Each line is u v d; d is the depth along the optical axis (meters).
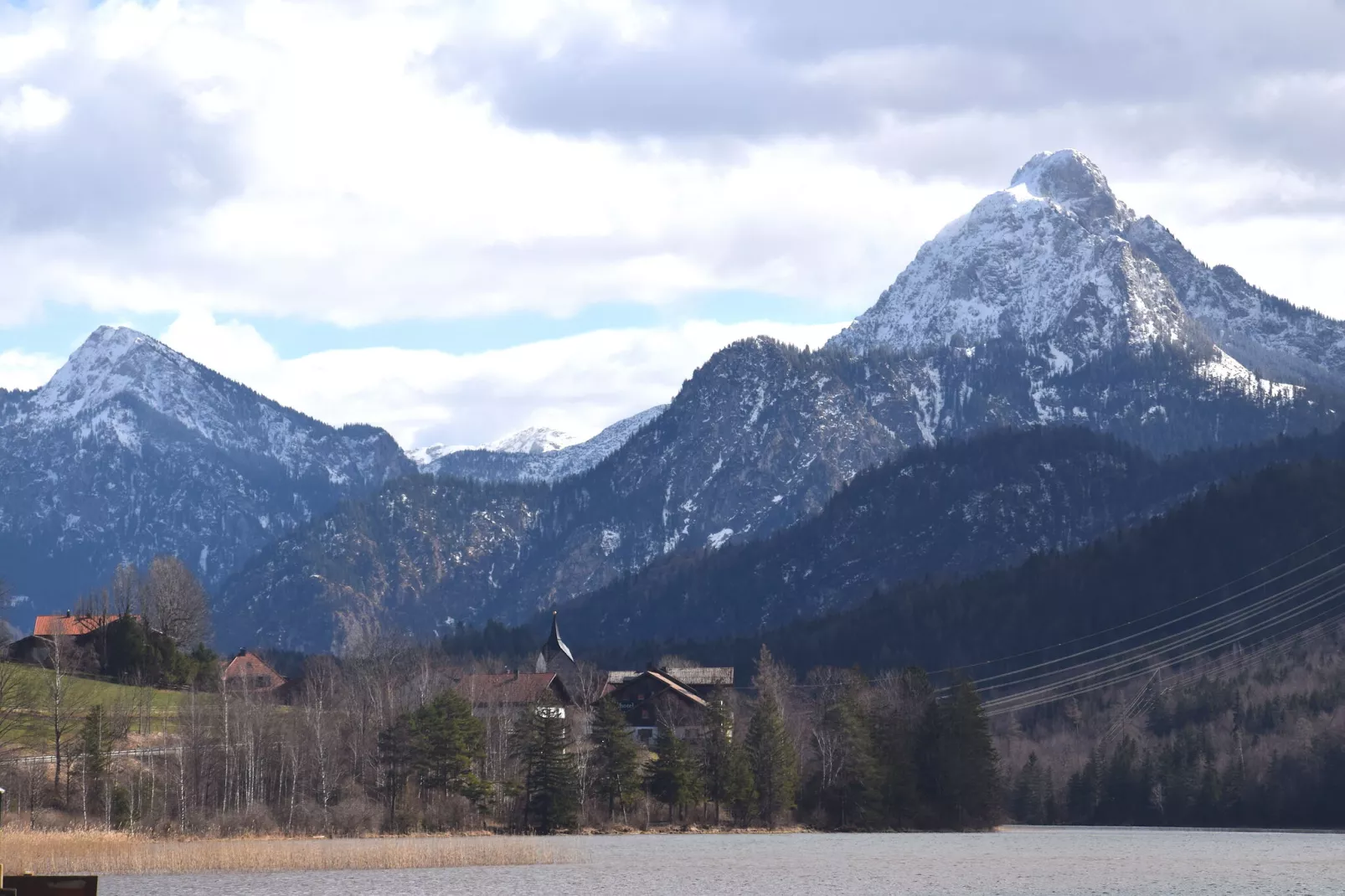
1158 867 175.25
